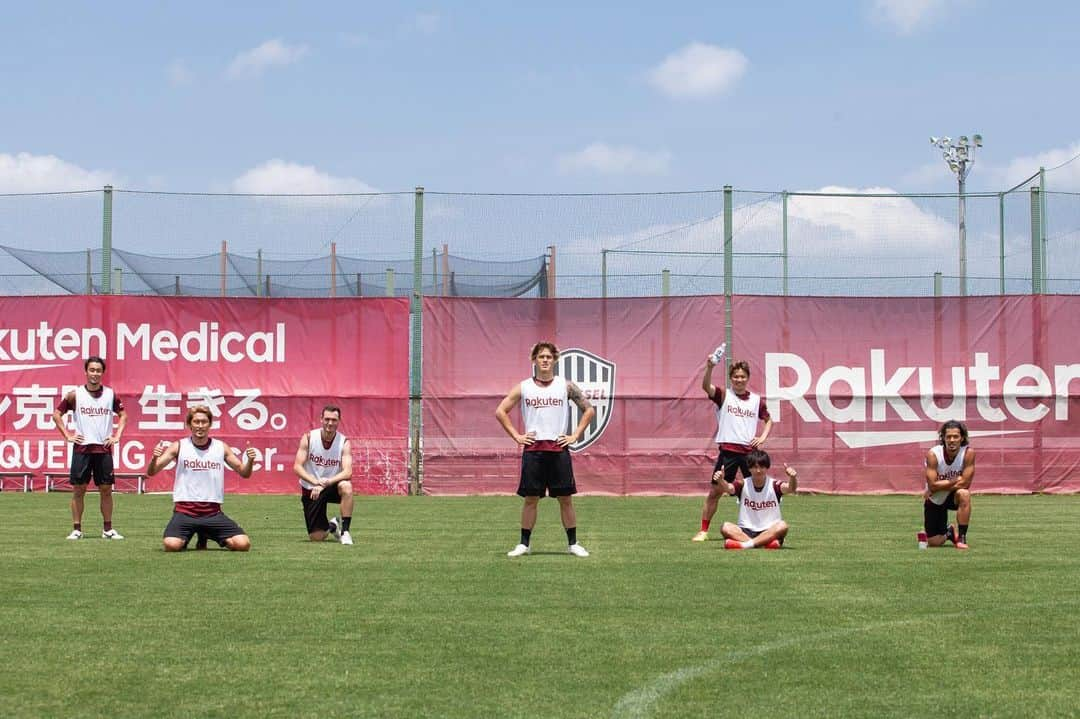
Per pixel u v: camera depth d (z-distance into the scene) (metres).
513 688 7.79
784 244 29.31
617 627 9.94
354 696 7.59
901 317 29.45
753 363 29.30
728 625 10.03
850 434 29.39
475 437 29.36
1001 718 7.08
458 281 29.48
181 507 15.88
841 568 13.93
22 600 11.36
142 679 8.05
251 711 7.23
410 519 22.02
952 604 11.13
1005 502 27.03
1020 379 29.47
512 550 15.89
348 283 29.70
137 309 29.69
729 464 17.97
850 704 7.39
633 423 29.23
